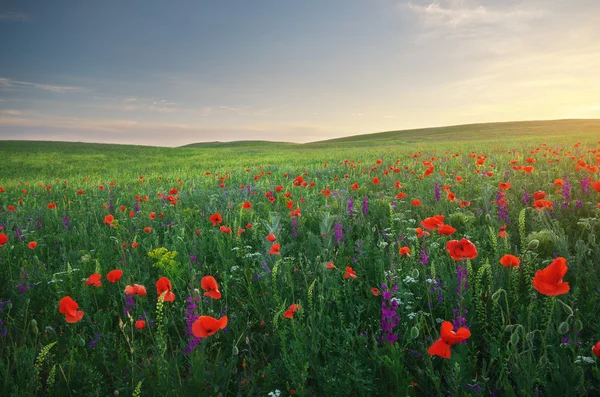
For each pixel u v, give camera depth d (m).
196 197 9.88
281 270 4.02
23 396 2.44
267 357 3.06
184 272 4.21
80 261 4.73
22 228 6.92
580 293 3.14
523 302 3.14
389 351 2.63
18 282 4.14
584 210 5.28
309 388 2.52
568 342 2.38
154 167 31.08
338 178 12.02
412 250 3.81
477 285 3.01
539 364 2.25
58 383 2.71
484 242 4.27
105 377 2.96
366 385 2.53
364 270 4.01
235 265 4.47
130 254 4.96
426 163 11.72
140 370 2.80
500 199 5.14
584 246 3.50
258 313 3.52
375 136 109.06
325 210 6.63
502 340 2.74
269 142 118.44
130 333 3.38
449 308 3.15
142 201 9.38
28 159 42.97
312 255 4.63
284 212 7.20
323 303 3.27
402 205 6.72
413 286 3.49
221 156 44.12
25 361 2.81
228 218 6.79
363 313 3.41
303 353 2.66
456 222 5.34
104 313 3.58
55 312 3.62
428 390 2.55
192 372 2.63
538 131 73.25
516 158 13.55
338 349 2.78
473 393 2.27
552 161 11.43
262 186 10.85
